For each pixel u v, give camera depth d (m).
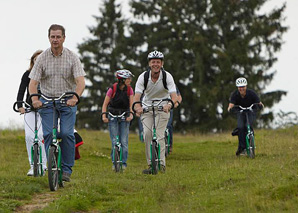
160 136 24.41
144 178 22.75
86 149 37.47
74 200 17.70
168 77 23.66
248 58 85.31
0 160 31.33
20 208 17.39
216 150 38.69
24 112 22.27
